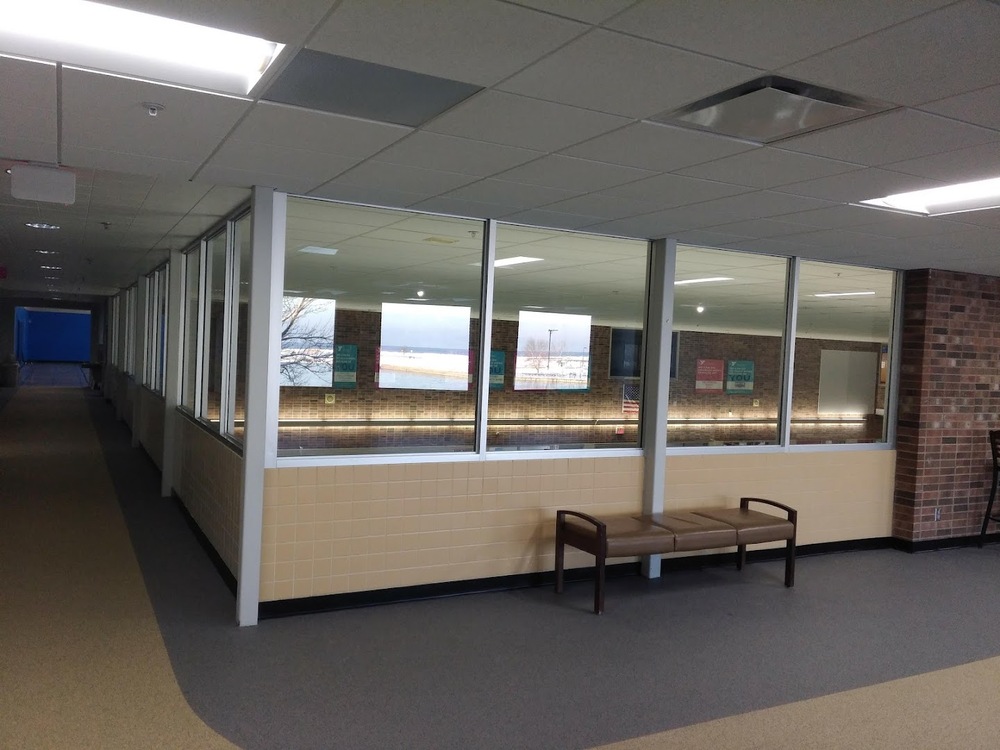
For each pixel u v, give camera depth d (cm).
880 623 516
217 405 625
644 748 333
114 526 677
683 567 629
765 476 670
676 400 635
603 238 598
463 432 550
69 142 370
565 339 592
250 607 462
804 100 282
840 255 654
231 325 596
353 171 414
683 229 557
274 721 342
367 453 516
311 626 465
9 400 1867
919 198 441
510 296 574
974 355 750
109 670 387
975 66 244
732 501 652
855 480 719
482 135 339
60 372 3173
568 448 589
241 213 549
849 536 718
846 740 349
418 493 522
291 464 483
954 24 214
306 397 500
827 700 391
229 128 340
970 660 454
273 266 471
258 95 297
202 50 263
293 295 507
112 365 1866
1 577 524
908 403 733
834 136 321
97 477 904
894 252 626
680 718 363
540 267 594
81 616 460
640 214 505
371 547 507
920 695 402
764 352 680
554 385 586
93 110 319
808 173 382
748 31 225
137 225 662
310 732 334
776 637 480
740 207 469
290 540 482
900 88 265
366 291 529
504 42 239
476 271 554
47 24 245
